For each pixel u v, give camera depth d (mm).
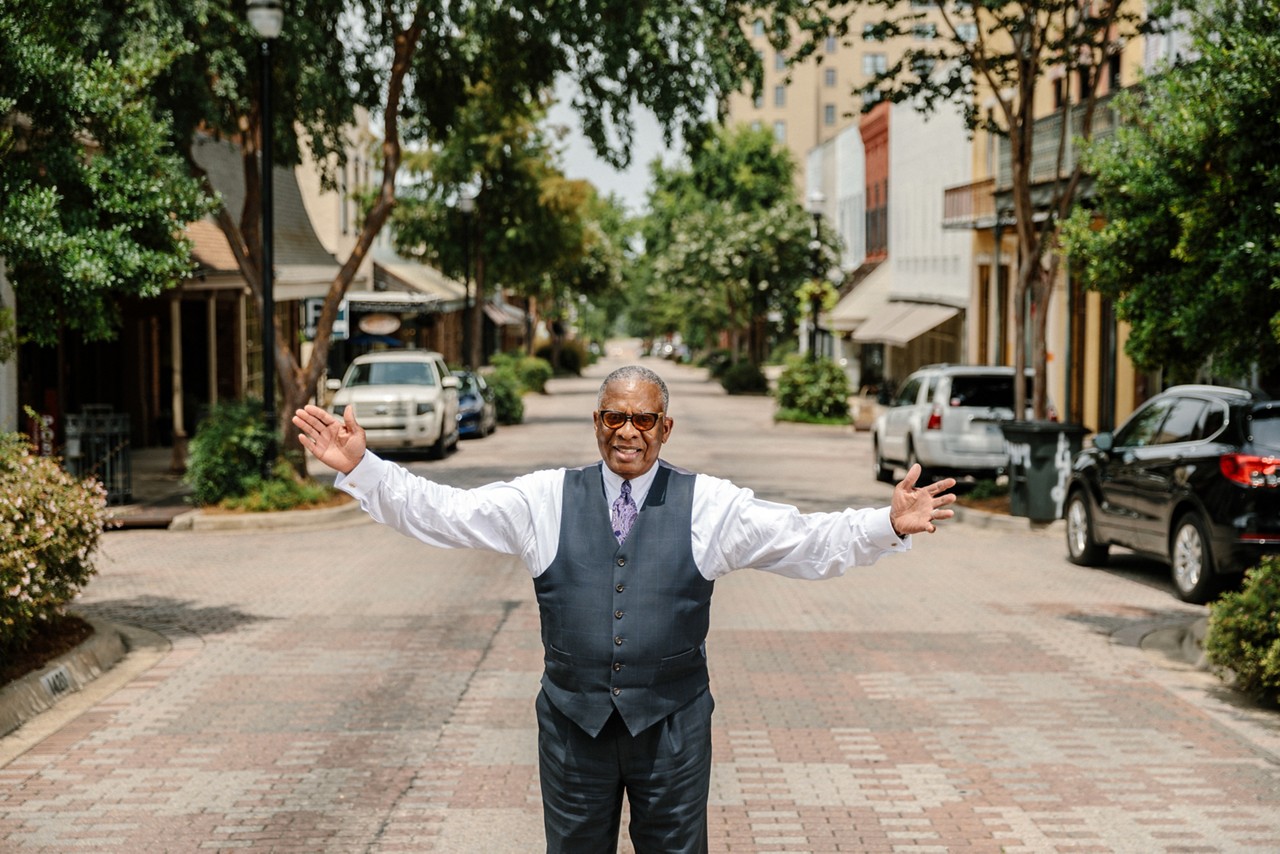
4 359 9969
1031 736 7902
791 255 65250
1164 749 7645
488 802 6656
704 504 4051
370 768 7211
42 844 6070
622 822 6543
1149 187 10828
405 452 29328
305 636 10688
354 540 16547
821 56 19109
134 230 10352
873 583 13586
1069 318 30047
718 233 67188
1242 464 11969
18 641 8672
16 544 8438
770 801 6719
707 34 18859
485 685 9039
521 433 36062
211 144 27047
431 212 46906
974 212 35219
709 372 83250
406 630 10922
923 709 8516
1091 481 14516
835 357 65312
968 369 21891
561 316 84625
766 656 10086
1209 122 9680
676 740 4043
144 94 11062
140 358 27922
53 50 9500
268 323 18625
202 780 7000
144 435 28109
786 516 3988
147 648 10250
